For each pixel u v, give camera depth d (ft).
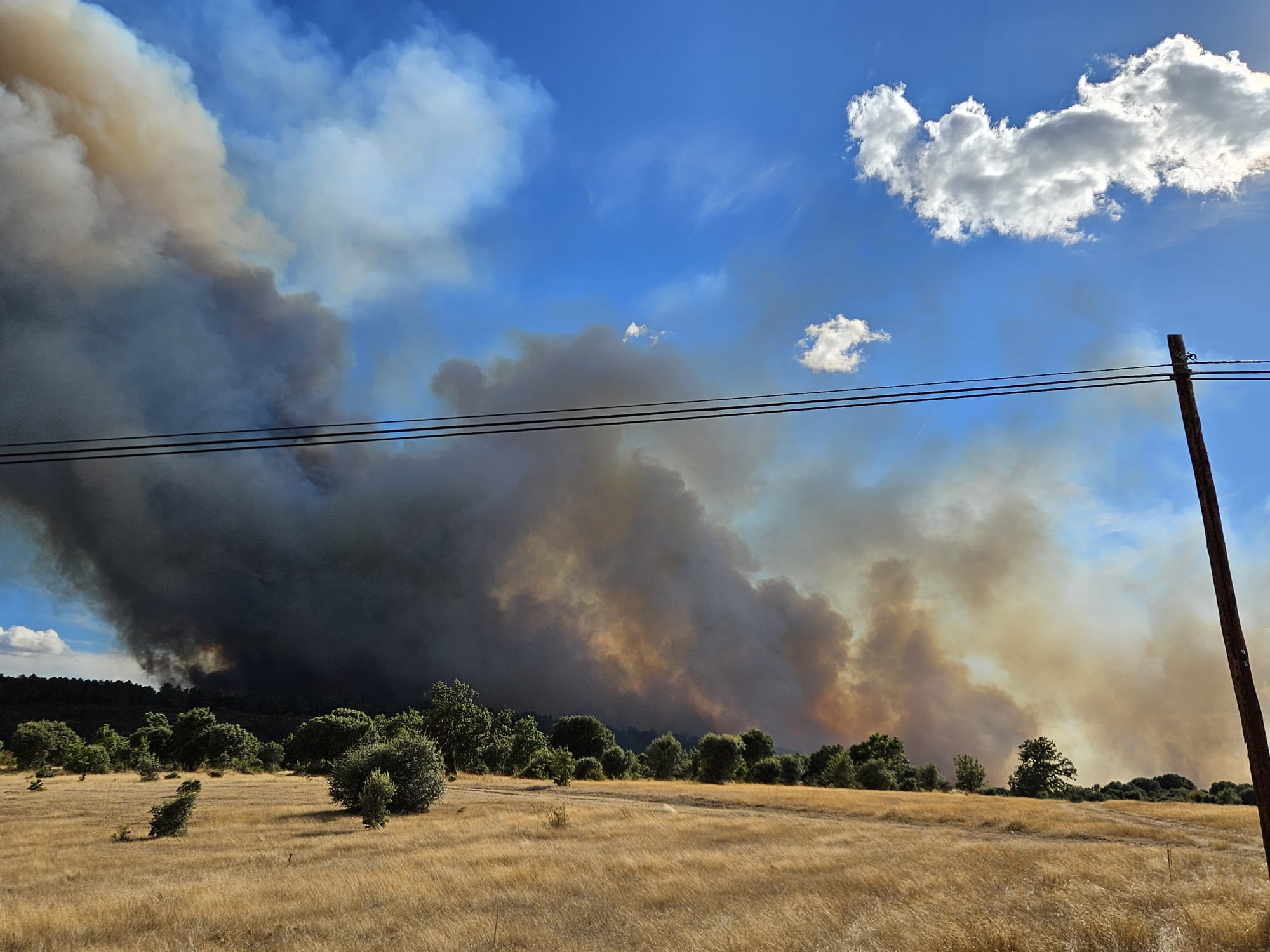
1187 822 129.49
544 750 341.82
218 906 54.44
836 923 46.21
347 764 136.87
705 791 207.92
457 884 62.95
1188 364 45.21
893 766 393.70
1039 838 111.75
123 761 304.30
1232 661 41.34
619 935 45.96
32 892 62.28
